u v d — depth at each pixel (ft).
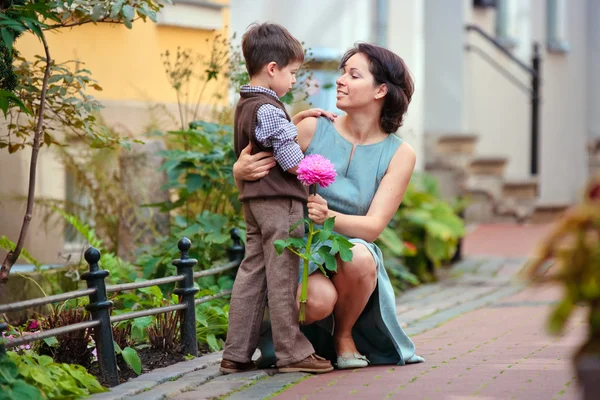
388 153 18.67
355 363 18.10
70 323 18.25
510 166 55.11
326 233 17.10
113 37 28.66
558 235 10.21
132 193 25.98
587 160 63.46
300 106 31.73
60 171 27.09
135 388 16.28
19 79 18.89
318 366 17.61
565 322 10.07
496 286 32.81
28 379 14.92
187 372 17.87
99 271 16.85
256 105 17.28
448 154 49.37
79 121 19.69
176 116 30.55
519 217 51.24
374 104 18.67
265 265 17.58
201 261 23.44
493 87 53.88
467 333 22.82
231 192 24.54
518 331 22.81
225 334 21.47
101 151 25.89
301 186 17.57
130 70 29.22
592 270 9.93
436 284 33.65
